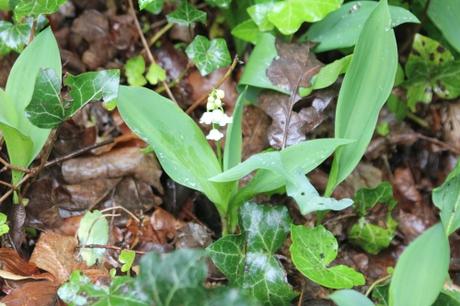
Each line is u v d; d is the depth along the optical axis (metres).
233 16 0.90
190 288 0.58
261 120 0.85
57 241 0.73
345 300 0.62
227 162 0.72
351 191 0.83
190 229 0.76
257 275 0.69
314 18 0.81
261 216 0.70
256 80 0.81
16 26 0.80
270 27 0.83
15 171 0.73
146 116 0.71
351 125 0.72
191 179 0.70
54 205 0.77
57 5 0.78
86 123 0.82
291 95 0.80
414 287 0.62
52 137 0.74
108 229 0.74
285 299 0.68
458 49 0.84
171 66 0.89
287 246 0.76
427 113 0.91
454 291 0.67
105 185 0.79
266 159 0.66
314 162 0.68
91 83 0.69
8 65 0.84
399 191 0.87
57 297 0.68
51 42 0.73
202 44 0.83
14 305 0.66
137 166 0.80
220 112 0.70
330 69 0.79
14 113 0.71
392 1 0.88
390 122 0.89
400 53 0.93
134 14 0.88
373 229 0.79
